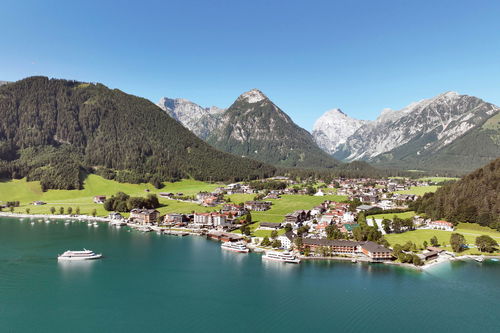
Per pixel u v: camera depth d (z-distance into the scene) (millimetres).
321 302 136500
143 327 116688
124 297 139875
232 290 147500
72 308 129375
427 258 191750
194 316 124438
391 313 127938
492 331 116562
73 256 187875
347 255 197125
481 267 181250
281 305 133125
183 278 161250
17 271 167875
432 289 150000
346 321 122000
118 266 178000
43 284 151875
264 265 181375
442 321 122688
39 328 115000
